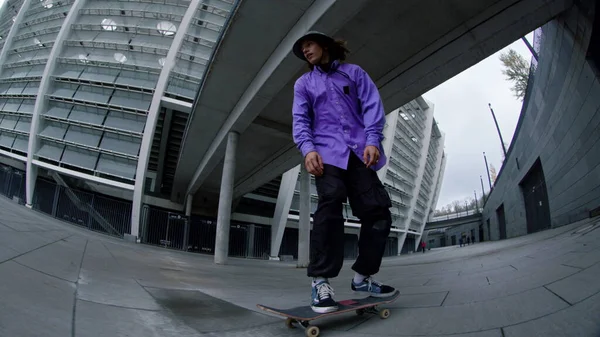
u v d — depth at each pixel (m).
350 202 2.13
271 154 19.97
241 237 29.20
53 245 5.04
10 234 4.26
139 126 25.06
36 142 25.45
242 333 1.86
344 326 1.99
